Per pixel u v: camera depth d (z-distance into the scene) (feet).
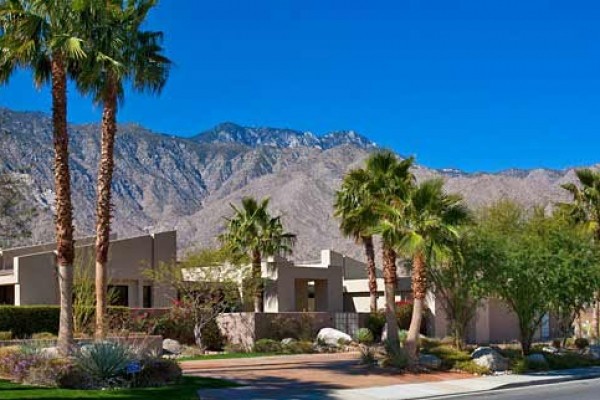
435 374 92.22
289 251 163.32
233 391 73.26
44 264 127.54
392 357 94.02
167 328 123.24
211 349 128.26
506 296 107.55
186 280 132.26
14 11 80.48
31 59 82.28
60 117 78.54
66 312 77.05
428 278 108.37
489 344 145.69
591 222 155.12
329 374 88.17
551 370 102.94
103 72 86.53
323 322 141.08
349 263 204.33
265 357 112.06
